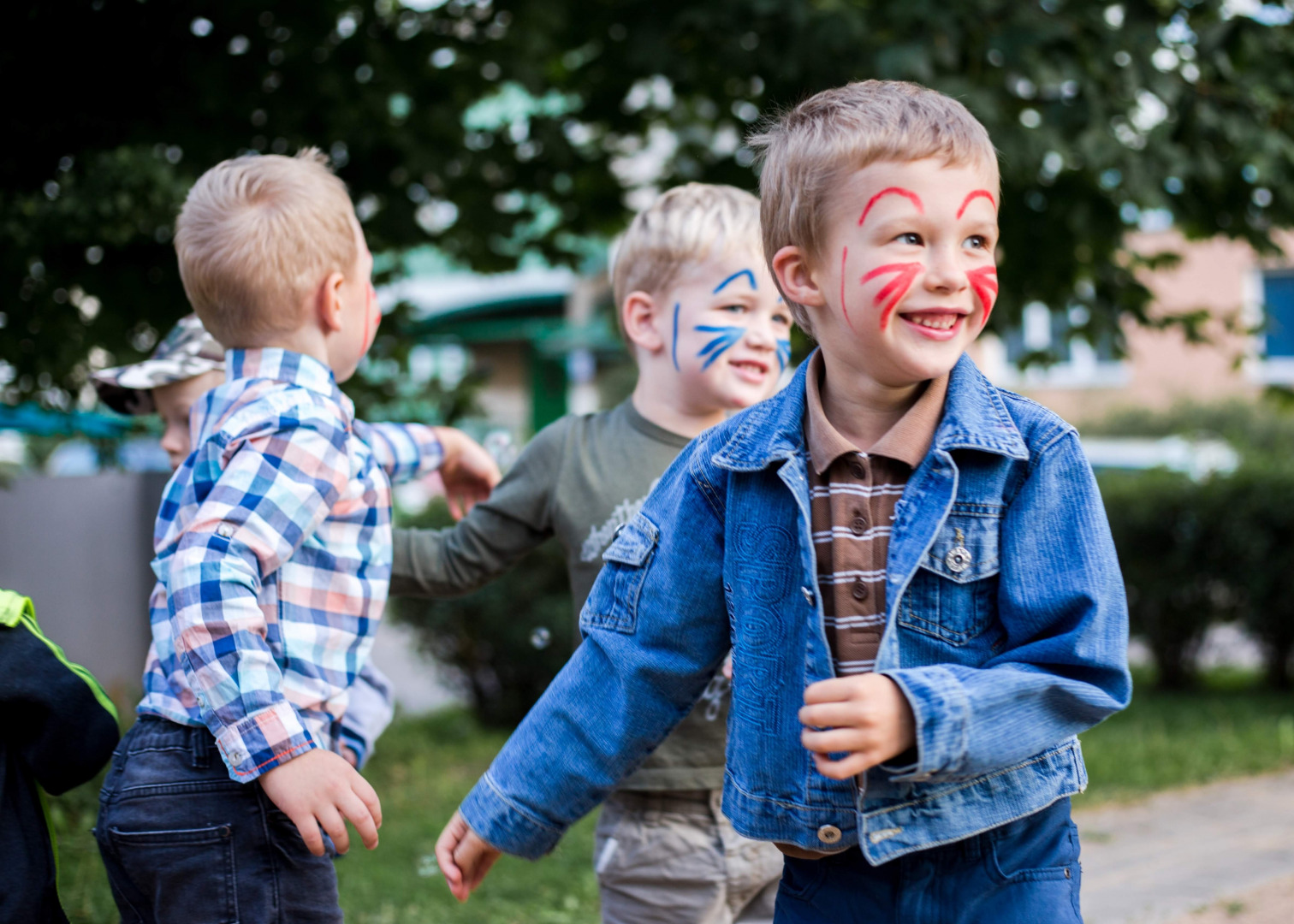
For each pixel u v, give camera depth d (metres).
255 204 2.01
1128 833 4.62
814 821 1.58
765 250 1.67
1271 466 8.24
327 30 5.47
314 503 1.81
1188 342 6.91
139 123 5.21
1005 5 5.09
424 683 9.63
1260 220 6.00
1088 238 5.86
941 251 1.48
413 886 3.92
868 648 1.54
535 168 6.45
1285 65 5.47
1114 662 1.44
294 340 2.03
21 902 1.75
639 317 2.41
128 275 5.14
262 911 1.75
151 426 6.04
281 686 1.72
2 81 5.04
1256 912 3.58
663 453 2.37
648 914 2.23
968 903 1.53
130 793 1.76
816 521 1.59
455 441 2.68
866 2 5.32
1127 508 8.52
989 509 1.51
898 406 1.59
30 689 1.78
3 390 5.33
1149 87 5.24
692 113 6.64
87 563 6.71
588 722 1.81
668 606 1.75
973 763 1.38
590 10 6.13
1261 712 7.25
